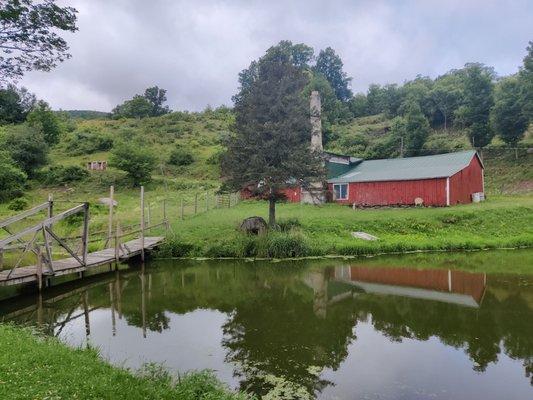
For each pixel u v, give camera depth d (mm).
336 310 12656
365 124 90125
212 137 80812
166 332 10906
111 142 72000
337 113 93750
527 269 18156
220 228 24188
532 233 25422
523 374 8289
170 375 7797
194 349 9688
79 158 66312
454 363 8820
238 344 9953
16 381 5789
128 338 10477
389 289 15219
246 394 7254
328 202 36906
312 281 16547
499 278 16578
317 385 7852
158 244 21906
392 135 62938
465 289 14992
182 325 11500
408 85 101625
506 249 22875
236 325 11391
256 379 8117
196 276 17641
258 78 23781
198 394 6859
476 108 57344
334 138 76062
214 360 9047
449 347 9688
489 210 28312
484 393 7523
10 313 12828
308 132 23719
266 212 30297
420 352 9422
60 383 5957
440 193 31188
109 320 12055
